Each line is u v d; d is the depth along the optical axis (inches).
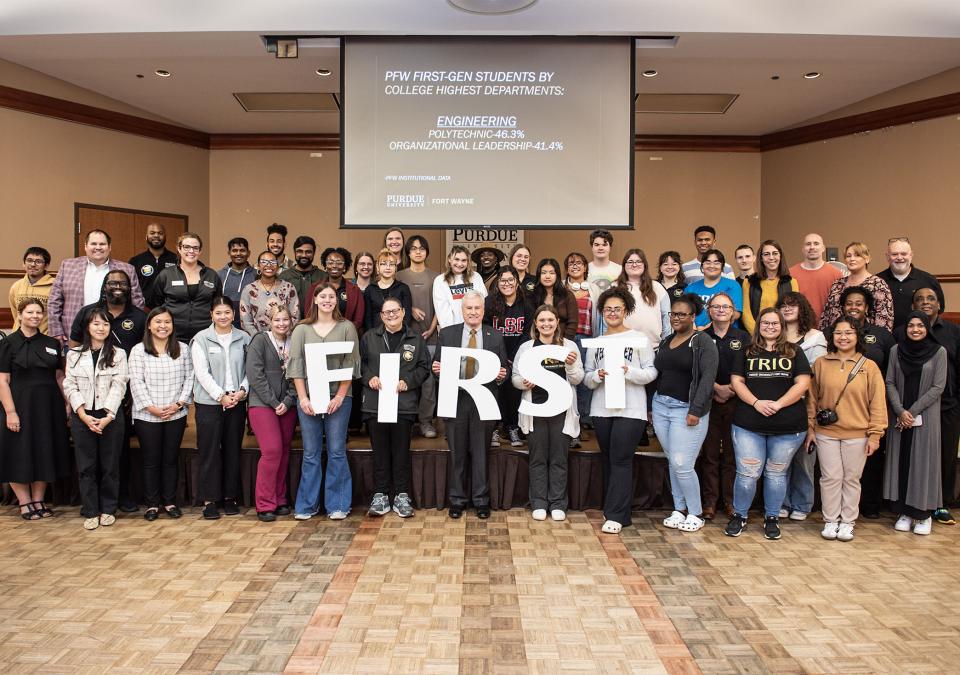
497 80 207.8
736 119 293.4
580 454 164.9
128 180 280.5
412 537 144.4
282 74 236.4
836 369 147.9
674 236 325.7
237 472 160.6
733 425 149.2
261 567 127.6
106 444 153.1
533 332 158.2
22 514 155.9
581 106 207.8
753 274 181.5
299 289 194.5
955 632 104.3
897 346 151.6
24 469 153.0
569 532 148.4
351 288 181.3
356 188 209.8
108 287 160.1
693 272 205.6
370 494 166.4
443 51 207.2
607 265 190.1
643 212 325.4
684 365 146.9
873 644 100.5
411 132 209.3
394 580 122.0
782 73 232.7
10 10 194.7
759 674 92.1
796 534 148.9
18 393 154.1
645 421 151.0
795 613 110.3
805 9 194.9
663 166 324.2
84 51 212.5
